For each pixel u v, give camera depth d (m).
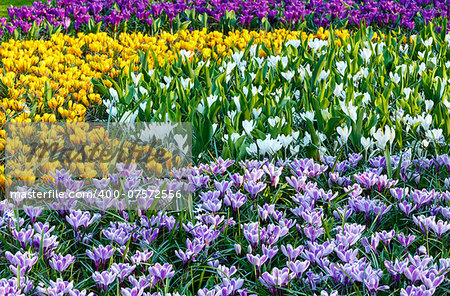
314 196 2.76
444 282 2.28
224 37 7.43
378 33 7.72
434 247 2.59
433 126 3.88
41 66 5.01
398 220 2.84
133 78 4.52
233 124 3.76
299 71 4.96
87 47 6.45
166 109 3.69
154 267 2.13
